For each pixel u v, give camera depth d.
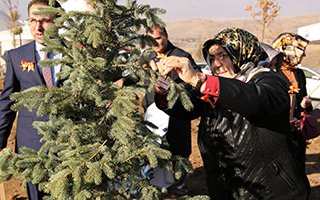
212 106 2.63
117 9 2.29
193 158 7.36
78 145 2.27
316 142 8.35
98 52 2.36
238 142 2.55
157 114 3.86
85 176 2.06
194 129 9.55
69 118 2.45
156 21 2.35
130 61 2.36
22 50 3.37
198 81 2.24
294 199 2.59
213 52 2.63
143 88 2.31
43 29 3.16
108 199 2.32
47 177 2.45
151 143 2.31
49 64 2.31
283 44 4.48
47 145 2.44
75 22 2.35
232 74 2.64
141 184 2.35
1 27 23.16
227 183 2.66
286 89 2.50
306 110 4.36
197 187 5.96
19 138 3.36
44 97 2.25
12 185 6.06
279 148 2.55
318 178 6.36
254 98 2.27
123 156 2.24
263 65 2.67
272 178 2.55
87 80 2.19
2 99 3.43
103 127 2.37
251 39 2.61
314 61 31.11
